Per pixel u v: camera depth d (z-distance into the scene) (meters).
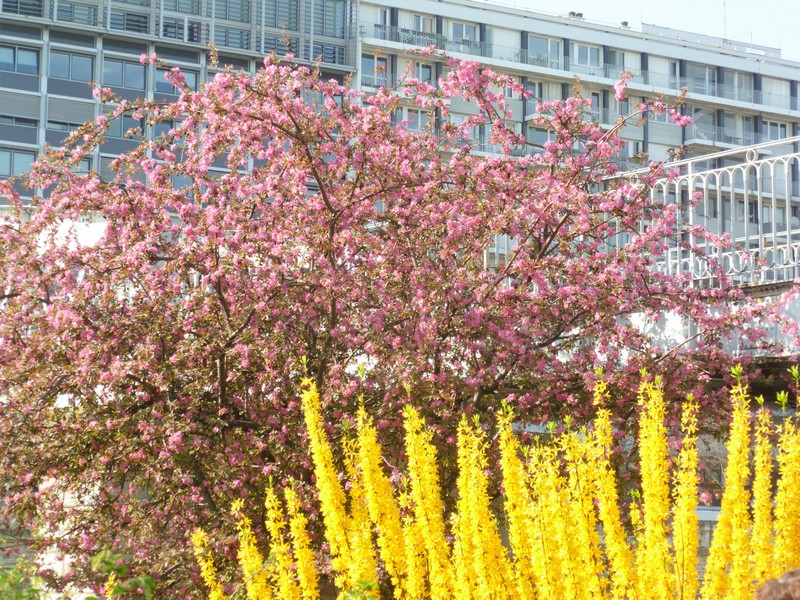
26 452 10.52
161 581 9.87
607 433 6.86
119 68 61.81
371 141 12.16
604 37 77.12
